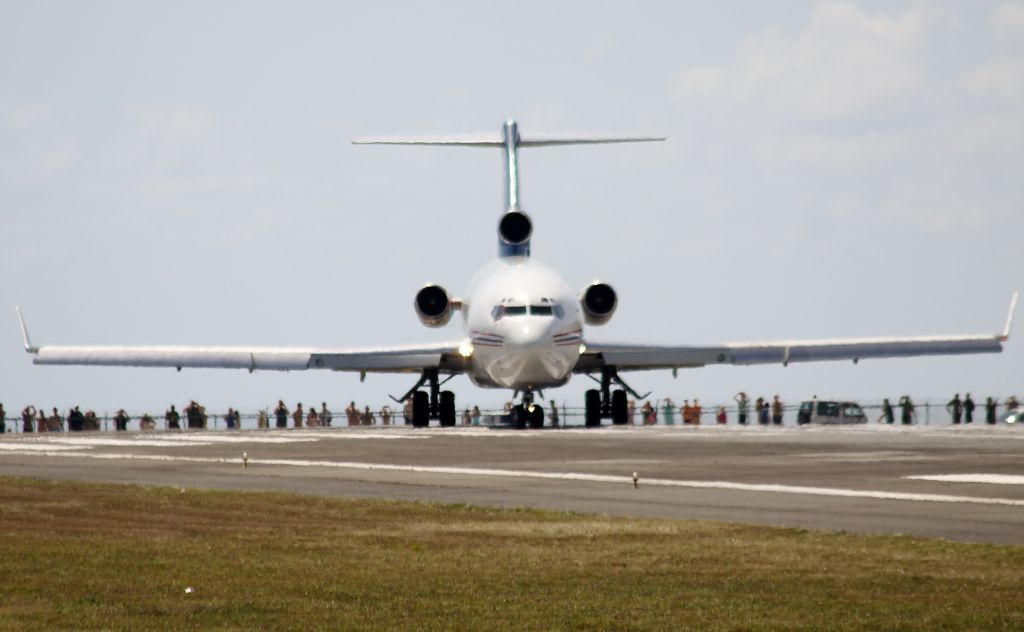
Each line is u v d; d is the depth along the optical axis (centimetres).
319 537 8075
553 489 10731
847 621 5731
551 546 7675
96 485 11094
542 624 5716
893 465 12650
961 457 13675
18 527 8500
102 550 7550
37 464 13575
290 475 12138
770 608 5991
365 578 6712
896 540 7706
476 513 9200
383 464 13412
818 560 7106
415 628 5656
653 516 9019
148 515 9131
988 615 5803
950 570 6781
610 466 12888
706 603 6097
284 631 5609
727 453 14612
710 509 9306
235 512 9288
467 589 6425
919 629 5588
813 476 11538
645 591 6369
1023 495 9881
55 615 5878
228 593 6347
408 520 8869
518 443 16938
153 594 6325
